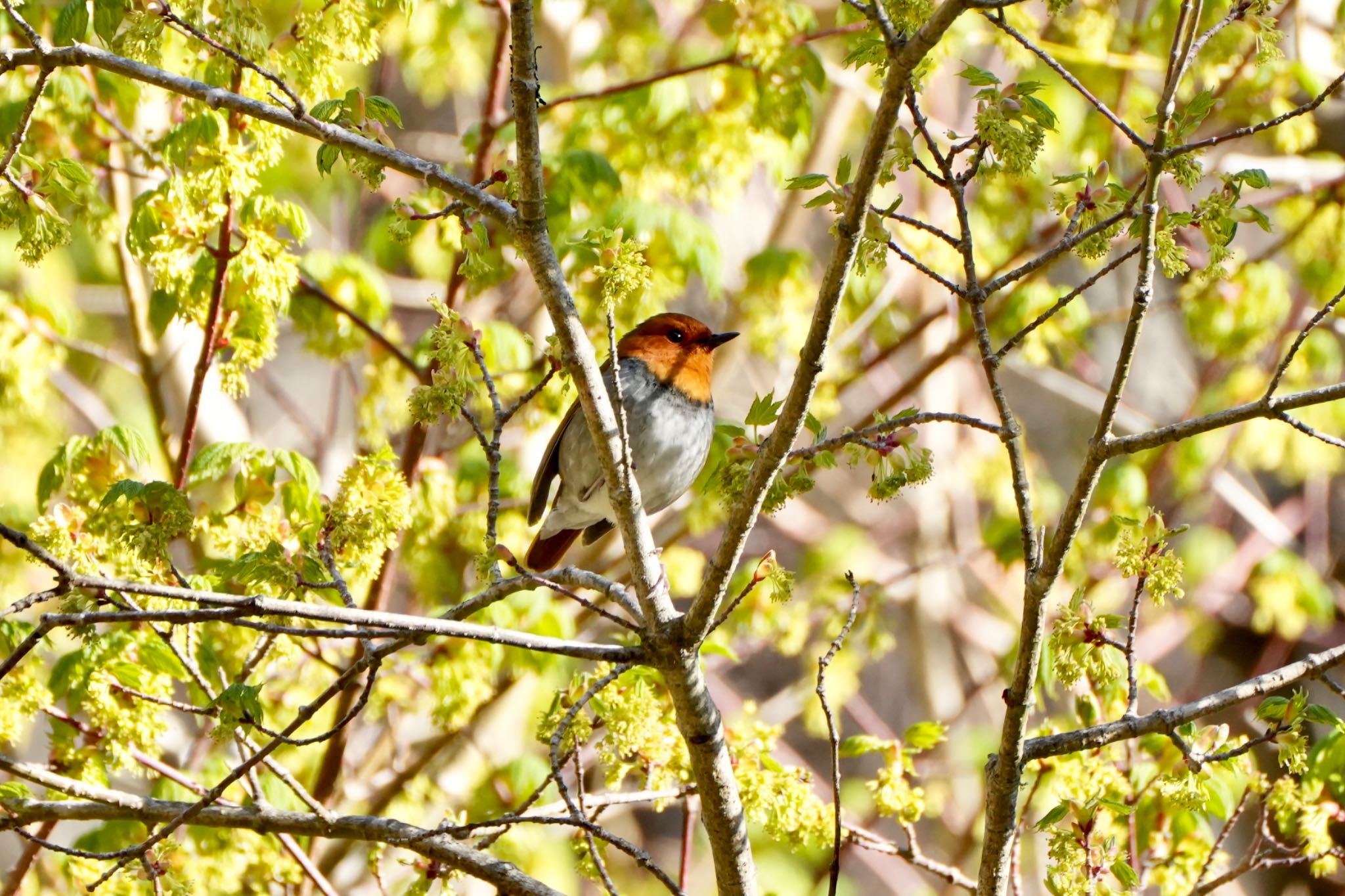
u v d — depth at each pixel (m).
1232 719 18.78
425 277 15.35
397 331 12.49
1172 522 17.27
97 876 8.66
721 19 14.27
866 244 6.00
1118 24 14.45
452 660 10.82
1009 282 6.21
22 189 6.96
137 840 9.45
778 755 14.70
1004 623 18.02
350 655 11.95
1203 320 14.06
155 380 11.83
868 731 16.73
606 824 16.61
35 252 7.04
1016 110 5.98
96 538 7.62
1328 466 15.19
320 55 7.75
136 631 8.74
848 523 19.16
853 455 6.40
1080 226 6.27
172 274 8.75
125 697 8.38
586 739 7.80
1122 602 14.30
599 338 11.15
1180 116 6.16
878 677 22.02
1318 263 14.38
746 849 7.21
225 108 6.65
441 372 6.41
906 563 19.58
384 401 12.02
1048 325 13.20
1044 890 15.34
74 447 9.29
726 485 6.47
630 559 6.72
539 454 14.04
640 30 15.37
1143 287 5.88
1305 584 16.12
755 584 6.52
